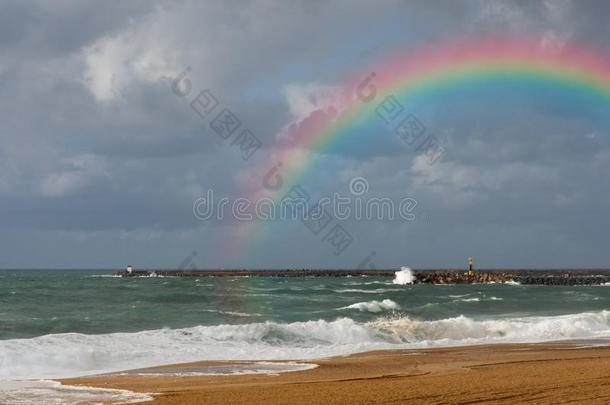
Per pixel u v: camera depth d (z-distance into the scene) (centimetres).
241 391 1590
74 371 2012
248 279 13712
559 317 4106
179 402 1461
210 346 2564
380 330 3172
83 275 17012
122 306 4831
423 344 2859
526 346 2808
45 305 4894
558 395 1516
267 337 2856
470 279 12756
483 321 3634
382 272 18512
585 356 2423
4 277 14338
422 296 6906
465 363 2200
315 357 2383
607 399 1462
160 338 2670
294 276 16300
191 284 10038
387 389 1611
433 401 1457
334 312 4522
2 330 3120
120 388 1653
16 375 1923
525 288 10388
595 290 9669
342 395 1529
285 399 1490
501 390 1582
